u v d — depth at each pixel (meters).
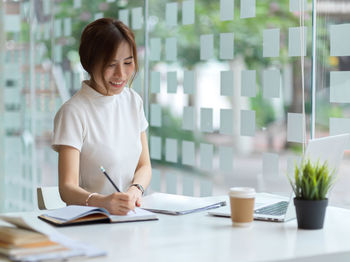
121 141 2.23
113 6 3.66
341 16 2.38
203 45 3.08
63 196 2.00
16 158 4.07
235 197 1.68
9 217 1.42
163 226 1.69
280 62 2.68
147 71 3.47
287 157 2.65
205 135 3.10
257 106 2.80
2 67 3.98
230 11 2.91
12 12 4.02
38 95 4.06
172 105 3.31
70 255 1.30
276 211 1.87
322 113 2.49
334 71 2.43
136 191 2.12
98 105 2.19
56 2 4.00
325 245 1.48
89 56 2.08
